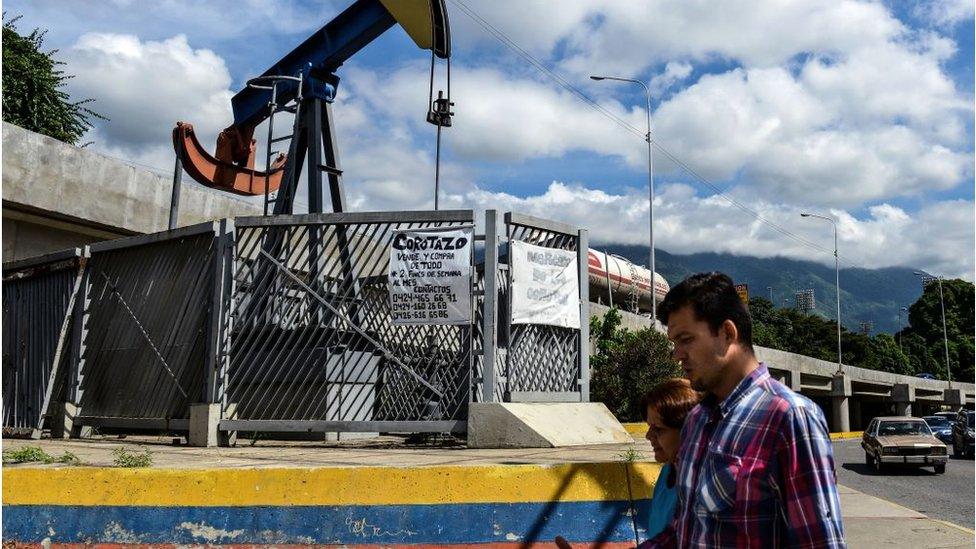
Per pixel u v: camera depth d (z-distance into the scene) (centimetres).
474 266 991
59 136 3047
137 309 1164
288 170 1577
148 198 2052
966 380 12506
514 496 580
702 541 230
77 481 589
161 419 1066
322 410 1031
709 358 248
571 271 1077
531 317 1016
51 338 1270
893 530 865
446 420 966
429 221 1005
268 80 1703
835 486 222
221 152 2102
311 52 1686
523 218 1026
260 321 1068
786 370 4428
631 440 1031
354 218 1020
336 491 579
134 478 588
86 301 1234
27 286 1352
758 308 10131
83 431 1195
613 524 579
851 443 3538
